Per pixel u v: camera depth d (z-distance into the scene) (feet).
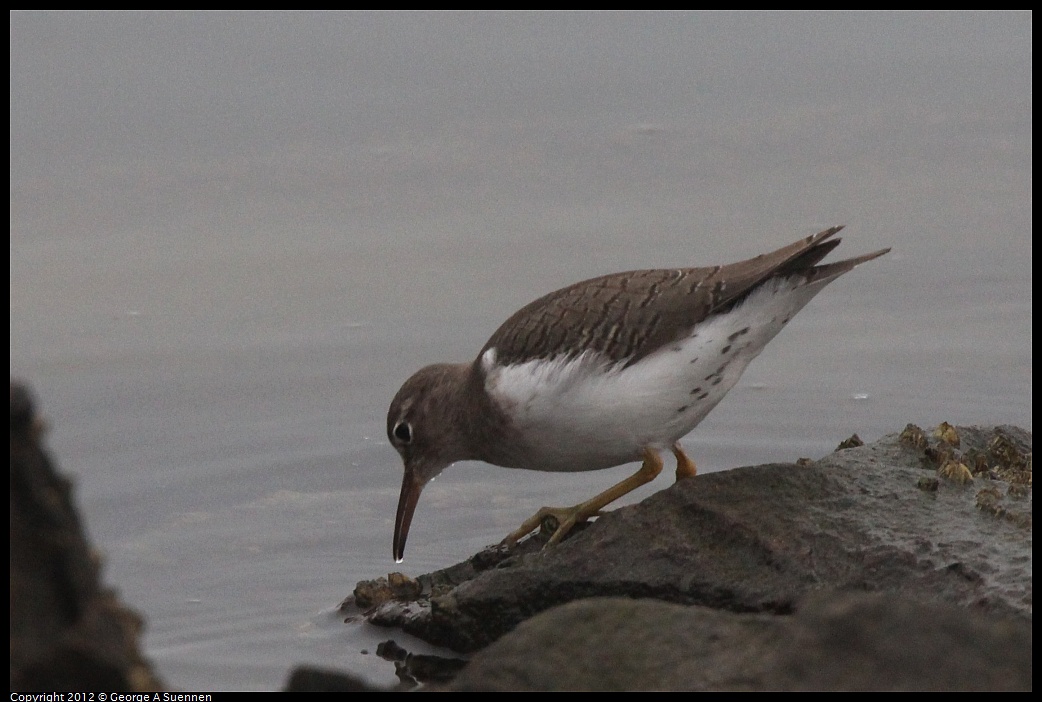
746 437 51.39
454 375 42.19
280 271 62.13
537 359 38.34
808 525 34.60
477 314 59.11
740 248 62.08
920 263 61.21
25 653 19.89
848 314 59.11
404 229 64.80
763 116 71.97
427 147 70.23
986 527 34.04
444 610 36.06
